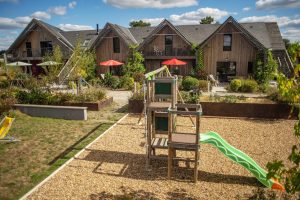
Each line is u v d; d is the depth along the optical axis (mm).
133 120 13227
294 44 3789
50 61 27297
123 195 6164
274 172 3811
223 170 7484
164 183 6793
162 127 7980
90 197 6090
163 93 8062
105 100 16328
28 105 14305
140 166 7805
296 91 3682
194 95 14523
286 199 5434
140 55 29359
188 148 6789
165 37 29547
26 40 34625
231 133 11023
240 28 26344
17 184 6672
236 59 27516
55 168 7605
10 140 9875
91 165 7852
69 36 36375
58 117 13812
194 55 28625
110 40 30656
